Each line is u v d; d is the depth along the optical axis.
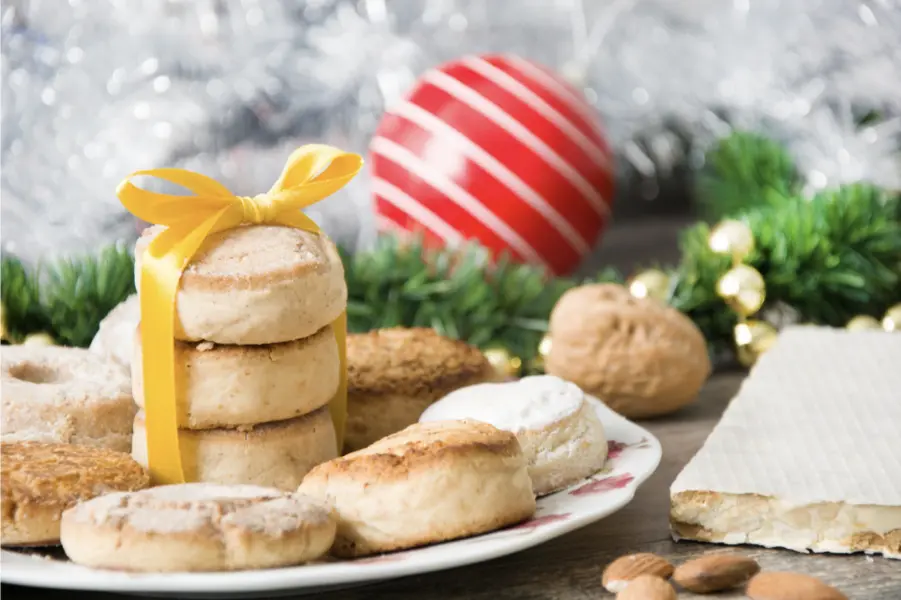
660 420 0.69
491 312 0.74
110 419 0.58
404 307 0.74
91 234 0.81
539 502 0.56
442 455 0.53
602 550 0.56
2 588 0.54
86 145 0.80
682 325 0.69
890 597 0.53
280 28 0.85
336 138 0.91
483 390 0.60
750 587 0.52
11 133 0.79
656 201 1.19
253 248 0.56
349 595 0.53
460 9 0.92
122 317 0.63
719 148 0.90
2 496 0.53
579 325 0.68
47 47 0.80
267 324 0.55
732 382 0.74
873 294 0.77
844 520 0.55
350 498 0.53
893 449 0.58
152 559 0.50
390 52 0.86
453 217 0.78
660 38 0.95
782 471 0.57
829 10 0.85
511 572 0.55
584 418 0.58
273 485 0.56
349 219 0.92
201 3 0.83
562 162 0.78
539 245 0.79
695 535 0.56
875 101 0.85
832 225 0.77
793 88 0.90
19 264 0.71
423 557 0.51
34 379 0.60
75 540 0.51
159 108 0.81
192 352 0.55
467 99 0.78
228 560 0.50
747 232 0.75
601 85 0.96
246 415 0.55
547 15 0.95
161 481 0.55
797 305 0.77
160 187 0.82
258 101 0.88
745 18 0.91
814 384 0.65
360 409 0.62
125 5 0.81
